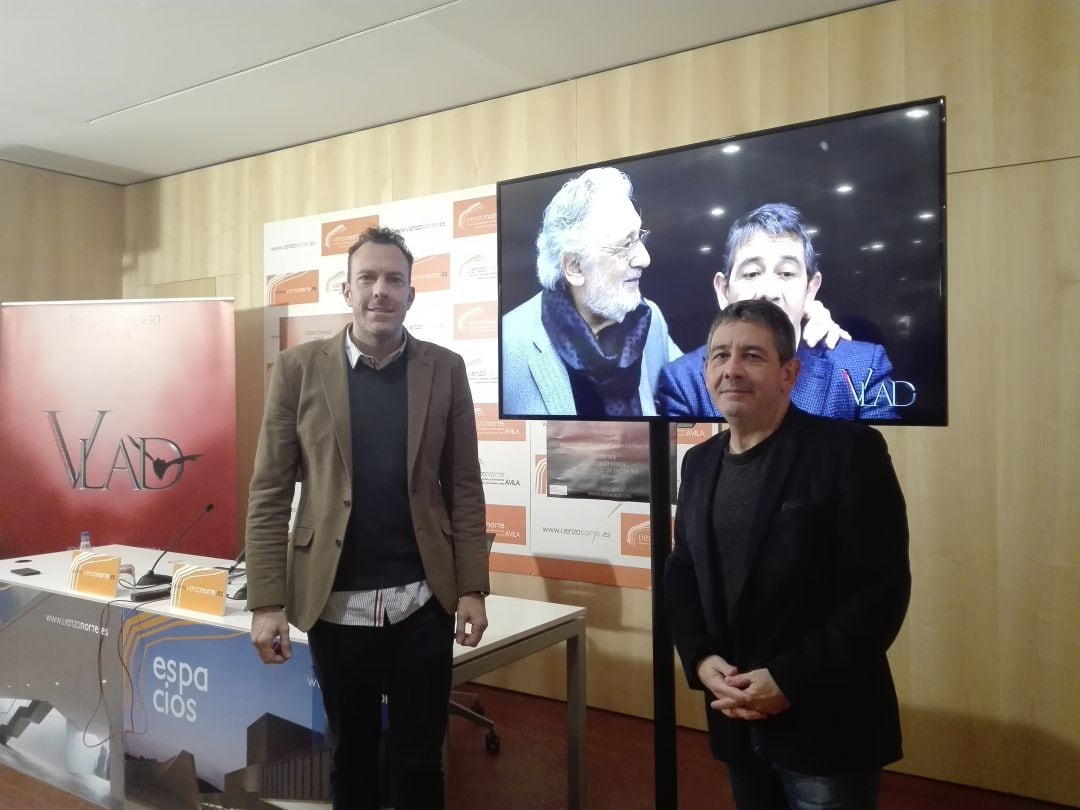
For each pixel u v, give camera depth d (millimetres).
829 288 1779
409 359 1768
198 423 4195
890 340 1715
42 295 4832
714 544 1455
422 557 1684
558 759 2932
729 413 1417
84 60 3350
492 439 3705
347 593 1652
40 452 4281
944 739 2770
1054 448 2592
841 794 1328
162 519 4203
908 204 1692
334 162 4281
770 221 1843
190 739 2283
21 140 4332
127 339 4262
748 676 1330
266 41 3178
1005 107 2658
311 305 4309
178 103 3824
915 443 2807
